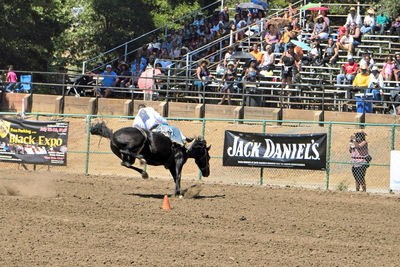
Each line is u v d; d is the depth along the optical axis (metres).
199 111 34.53
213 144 31.19
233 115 34.34
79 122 34.81
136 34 52.81
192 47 43.88
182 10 55.38
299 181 27.77
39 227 15.43
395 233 16.62
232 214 18.27
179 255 13.45
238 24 43.22
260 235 15.64
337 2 50.50
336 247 14.74
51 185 23.03
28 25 48.00
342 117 33.06
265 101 35.41
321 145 25.02
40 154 27.64
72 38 51.94
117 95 38.12
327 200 21.81
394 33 41.38
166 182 25.83
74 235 14.78
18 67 48.75
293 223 17.30
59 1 52.53
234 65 36.22
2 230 14.94
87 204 18.81
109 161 31.19
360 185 26.41
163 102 35.50
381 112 35.00
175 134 20.62
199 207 19.28
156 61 39.75
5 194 20.56
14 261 12.53
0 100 37.72
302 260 13.46
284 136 25.41
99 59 52.59
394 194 24.25
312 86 33.34
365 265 13.31
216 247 14.24
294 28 39.78
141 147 19.81
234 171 29.11
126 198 20.52
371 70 34.38
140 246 14.04
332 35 40.56
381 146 29.67
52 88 52.00
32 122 27.72
